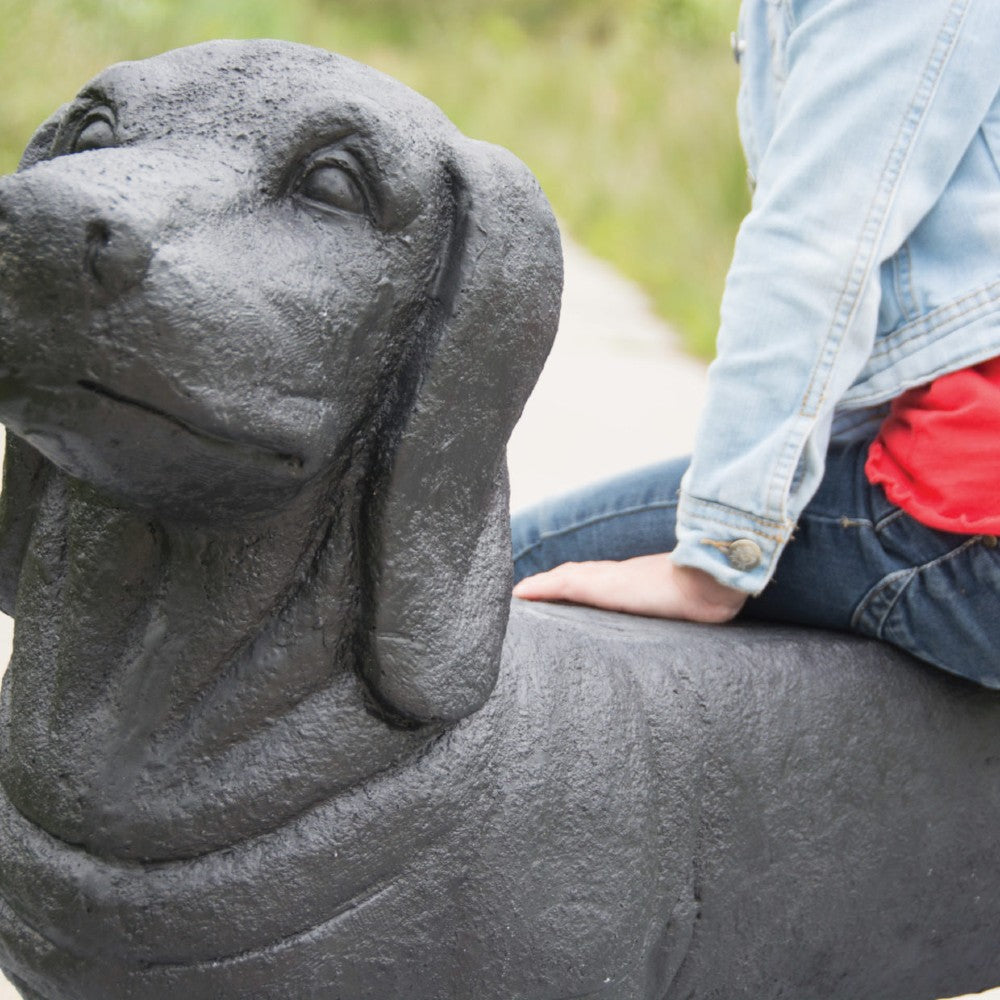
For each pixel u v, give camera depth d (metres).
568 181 9.94
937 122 1.44
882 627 1.57
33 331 1.03
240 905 1.20
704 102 9.28
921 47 1.43
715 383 1.50
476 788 1.26
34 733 1.25
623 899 1.32
